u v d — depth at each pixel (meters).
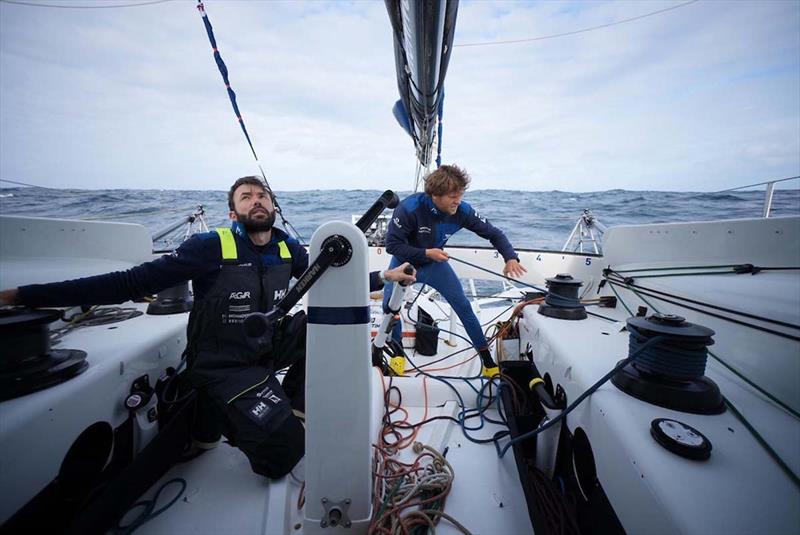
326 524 1.11
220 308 1.43
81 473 1.26
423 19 1.36
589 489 1.19
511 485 1.41
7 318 1.05
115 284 1.29
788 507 0.72
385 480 1.37
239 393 1.36
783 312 1.21
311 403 1.06
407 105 2.63
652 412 1.02
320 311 1.01
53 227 2.23
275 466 1.37
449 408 1.87
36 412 0.99
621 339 1.65
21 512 0.95
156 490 1.39
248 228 1.53
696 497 0.74
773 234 1.89
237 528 1.24
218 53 1.83
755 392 1.16
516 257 2.50
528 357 2.12
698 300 1.65
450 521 1.22
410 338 2.76
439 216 2.44
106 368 1.28
